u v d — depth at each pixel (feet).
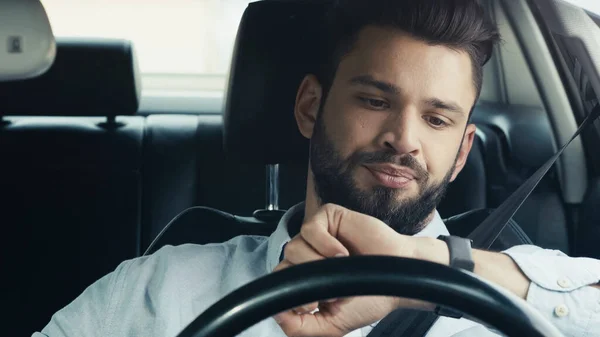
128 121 8.07
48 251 7.47
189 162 7.67
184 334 1.91
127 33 10.69
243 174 7.68
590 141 6.52
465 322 4.47
